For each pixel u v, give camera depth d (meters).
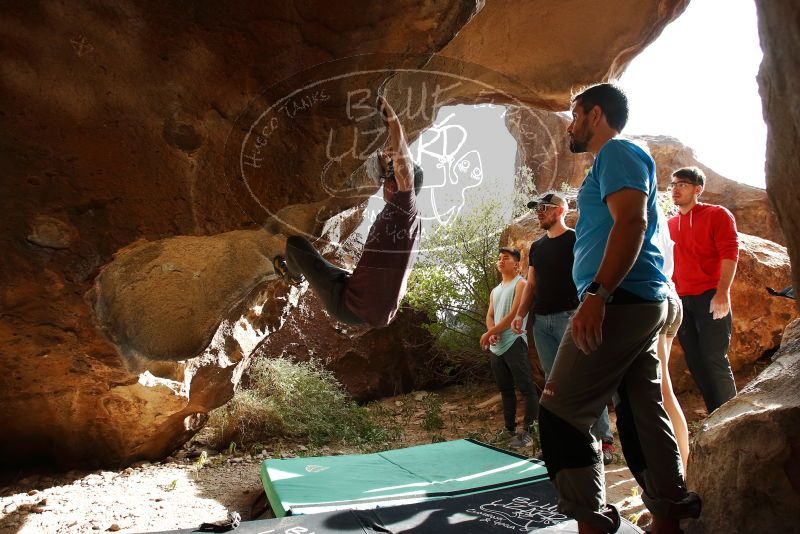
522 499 3.87
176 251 4.38
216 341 5.22
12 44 3.13
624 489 4.30
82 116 3.34
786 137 2.01
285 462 4.76
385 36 3.15
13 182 3.51
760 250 6.30
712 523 2.68
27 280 3.91
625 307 2.59
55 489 4.66
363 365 8.51
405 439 6.52
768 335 5.94
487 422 6.84
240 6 3.07
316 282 3.06
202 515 4.20
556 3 4.63
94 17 3.10
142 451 5.34
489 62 4.84
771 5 1.87
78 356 4.49
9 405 4.69
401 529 3.45
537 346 4.99
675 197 4.43
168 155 3.45
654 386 2.74
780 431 2.53
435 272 7.97
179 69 3.21
